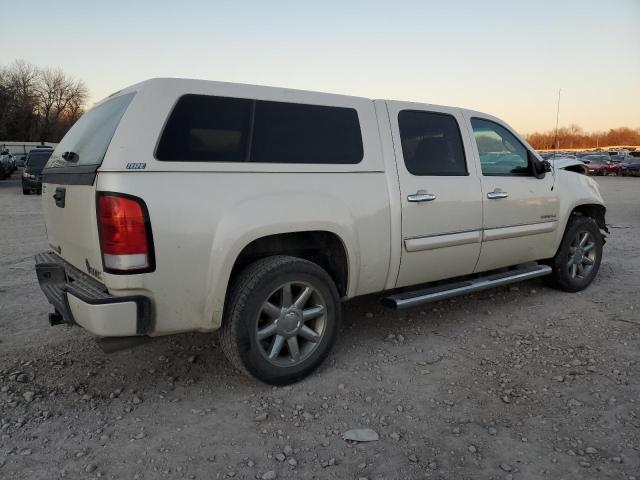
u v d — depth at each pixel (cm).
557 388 333
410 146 401
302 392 332
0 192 2112
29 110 7188
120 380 349
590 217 575
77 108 8162
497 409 308
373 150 375
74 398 322
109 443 274
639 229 1027
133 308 280
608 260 714
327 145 354
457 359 381
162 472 250
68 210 319
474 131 452
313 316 346
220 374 358
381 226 375
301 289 342
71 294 292
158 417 301
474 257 445
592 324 451
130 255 275
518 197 471
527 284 580
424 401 319
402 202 385
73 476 247
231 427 290
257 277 315
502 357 384
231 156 312
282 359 338
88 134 333
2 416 299
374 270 378
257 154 322
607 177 3644
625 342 409
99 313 274
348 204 355
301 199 331
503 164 472
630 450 266
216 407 312
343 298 374
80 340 418
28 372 358
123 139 279
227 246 301
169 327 296
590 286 574
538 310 491
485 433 283
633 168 3591
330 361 378
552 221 505
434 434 283
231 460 260
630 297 532
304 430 287
